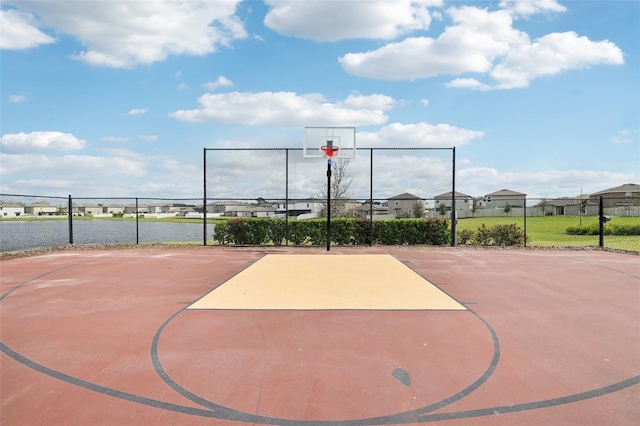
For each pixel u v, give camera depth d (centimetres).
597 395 342
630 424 298
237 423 299
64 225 3631
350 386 357
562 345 460
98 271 956
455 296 700
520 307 625
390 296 698
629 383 364
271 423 299
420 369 393
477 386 357
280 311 598
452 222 1527
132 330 512
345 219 1580
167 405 325
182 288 762
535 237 2131
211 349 445
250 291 736
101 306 629
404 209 1800
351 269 990
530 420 303
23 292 730
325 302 654
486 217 3878
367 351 439
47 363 410
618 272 953
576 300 673
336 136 1541
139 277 876
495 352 437
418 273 934
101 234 2512
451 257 1227
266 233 1588
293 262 1113
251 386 357
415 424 298
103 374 383
